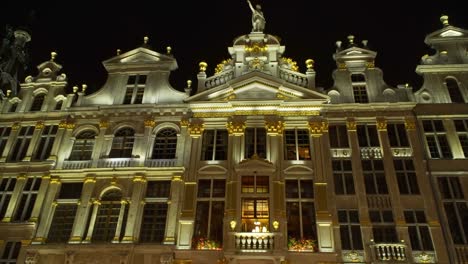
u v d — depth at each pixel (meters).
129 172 27.84
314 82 30.09
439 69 30.28
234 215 25.56
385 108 28.86
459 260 24.09
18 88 35.16
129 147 29.11
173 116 29.78
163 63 31.92
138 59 32.41
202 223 26.16
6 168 29.16
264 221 25.67
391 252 24.30
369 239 24.78
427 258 24.17
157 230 26.19
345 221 25.64
